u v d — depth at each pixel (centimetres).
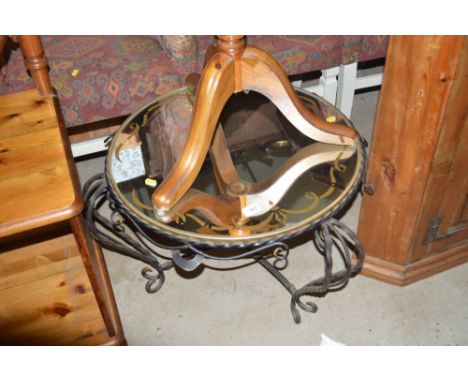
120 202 97
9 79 124
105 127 161
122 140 111
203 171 106
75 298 102
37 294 100
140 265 137
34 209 79
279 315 123
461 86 89
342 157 105
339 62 146
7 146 93
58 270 103
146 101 131
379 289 127
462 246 128
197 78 112
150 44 137
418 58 87
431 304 124
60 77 124
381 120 101
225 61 88
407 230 115
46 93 107
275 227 91
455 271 130
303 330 120
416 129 96
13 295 99
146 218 93
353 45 144
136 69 128
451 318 121
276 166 106
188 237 89
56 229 110
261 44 137
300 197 97
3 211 79
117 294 130
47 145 93
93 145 146
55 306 101
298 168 104
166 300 128
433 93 89
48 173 86
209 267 134
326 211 93
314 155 106
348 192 96
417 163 101
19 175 86
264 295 128
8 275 102
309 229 91
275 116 119
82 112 128
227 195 100
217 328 122
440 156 100
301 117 100
